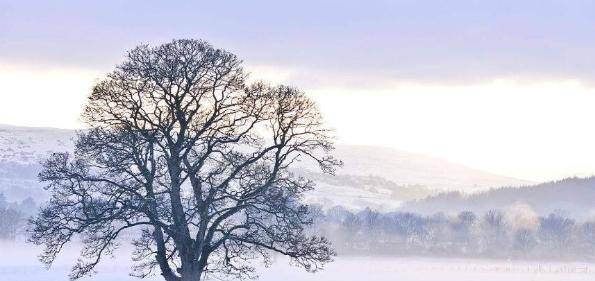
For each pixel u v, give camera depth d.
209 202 55.59
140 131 54.44
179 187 55.72
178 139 55.44
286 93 55.84
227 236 56.53
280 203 55.59
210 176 55.84
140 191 56.47
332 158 56.69
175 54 54.50
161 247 57.41
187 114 55.22
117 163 54.25
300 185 56.72
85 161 55.06
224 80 55.53
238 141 56.16
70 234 55.00
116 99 54.56
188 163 56.03
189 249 55.88
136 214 56.22
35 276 111.75
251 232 58.19
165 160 56.72
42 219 55.41
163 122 55.12
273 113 55.97
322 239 56.94
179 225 55.50
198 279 56.00
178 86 54.56
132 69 54.44
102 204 55.25
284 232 56.72
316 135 56.41
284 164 57.50
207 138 55.84
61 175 54.56
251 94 55.69
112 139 54.09
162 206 56.31
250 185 56.56
